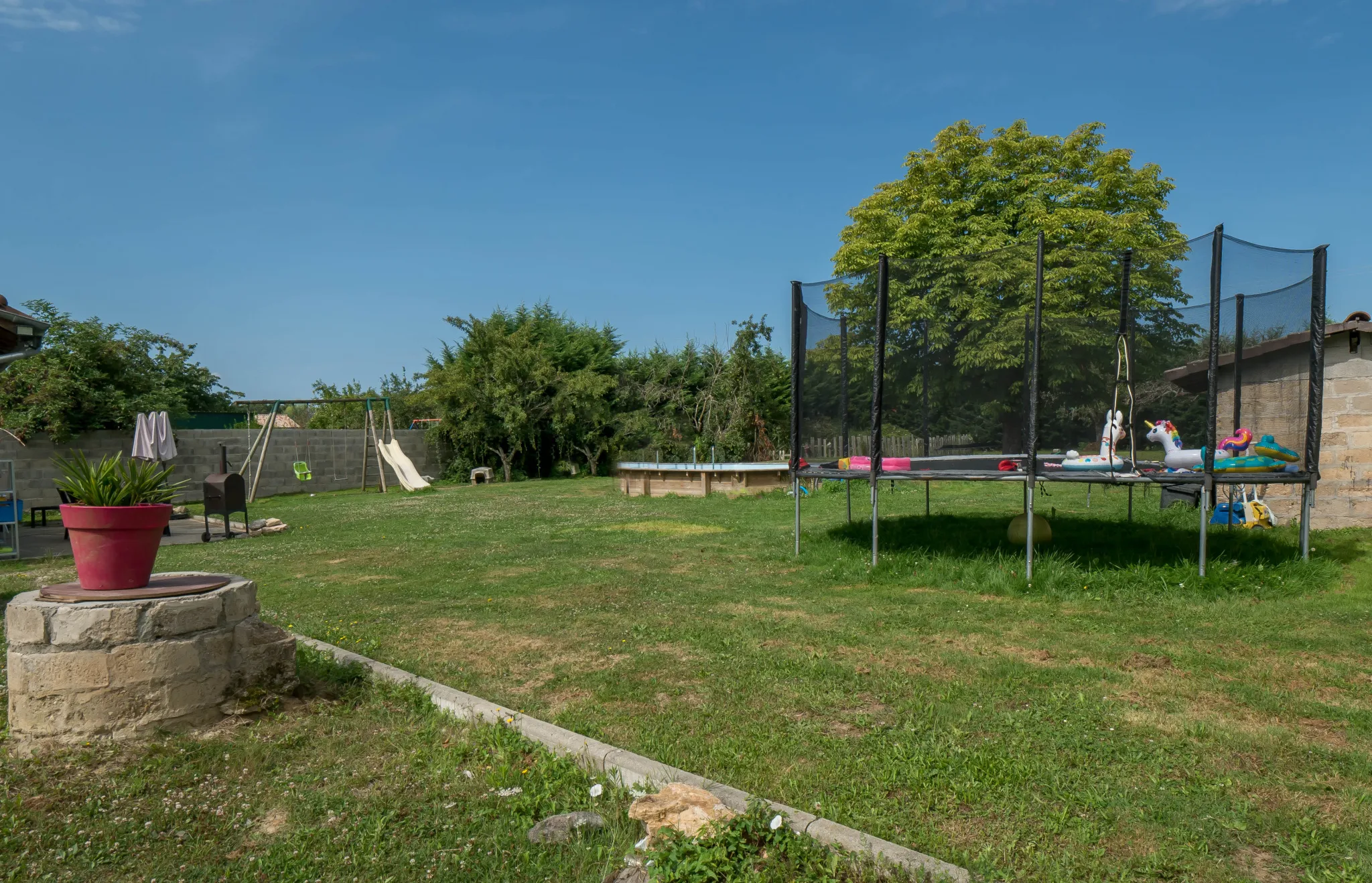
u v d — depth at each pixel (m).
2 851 2.90
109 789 3.36
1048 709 4.25
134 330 21.88
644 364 31.00
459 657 5.50
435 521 14.52
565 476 29.52
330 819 3.14
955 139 24.80
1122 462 8.08
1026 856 2.77
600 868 2.76
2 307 8.95
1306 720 4.09
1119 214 23.00
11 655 3.81
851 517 12.88
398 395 34.31
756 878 2.53
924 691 4.56
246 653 4.24
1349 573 7.48
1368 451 10.00
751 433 26.33
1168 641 5.61
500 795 3.32
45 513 15.77
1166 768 3.49
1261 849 2.84
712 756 3.65
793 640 5.79
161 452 14.04
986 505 14.56
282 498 21.84
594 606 7.07
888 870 2.66
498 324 30.89
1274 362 8.50
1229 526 9.91
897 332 10.27
